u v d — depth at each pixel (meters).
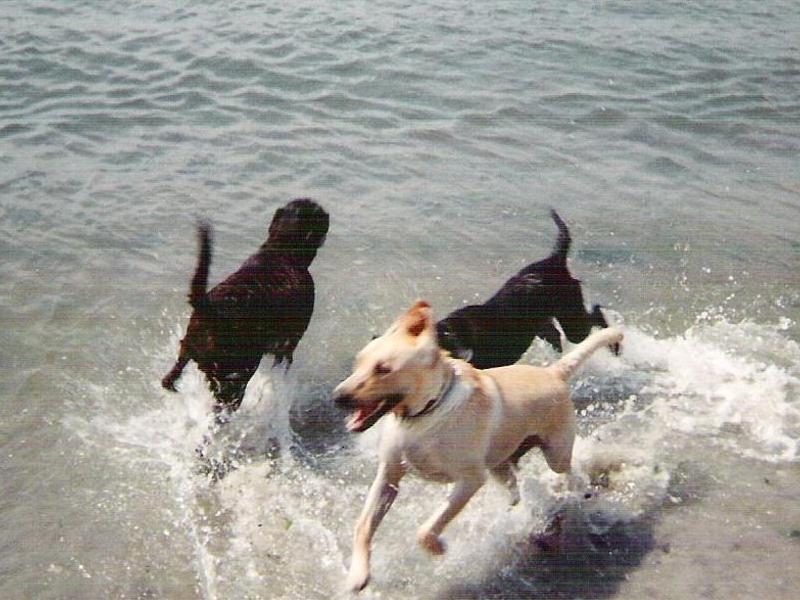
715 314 7.25
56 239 7.49
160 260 7.40
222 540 6.03
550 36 10.76
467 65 9.84
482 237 7.72
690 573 5.92
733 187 8.31
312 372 6.87
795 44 11.02
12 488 6.14
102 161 8.18
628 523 6.14
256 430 6.55
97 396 6.60
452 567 5.96
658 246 7.73
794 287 7.43
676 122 9.01
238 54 9.73
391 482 5.89
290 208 6.77
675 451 6.47
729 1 12.42
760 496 6.23
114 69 9.36
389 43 10.20
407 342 5.65
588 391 6.84
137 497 6.17
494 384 5.90
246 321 6.45
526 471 6.36
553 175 8.32
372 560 5.97
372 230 7.72
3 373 6.64
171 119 8.66
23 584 5.80
